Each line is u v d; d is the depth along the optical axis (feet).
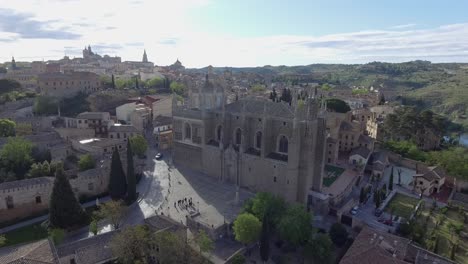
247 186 349.82
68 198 254.47
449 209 337.11
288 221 238.07
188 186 357.82
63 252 204.85
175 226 231.09
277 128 325.01
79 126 492.95
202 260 211.82
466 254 255.91
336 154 410.11
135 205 312.50
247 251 247.91
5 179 318.04
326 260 226.17
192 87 441.27
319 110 321.32
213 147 377.30
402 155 460.96
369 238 232.12
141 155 431.02
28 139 399.44
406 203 342.23
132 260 206.49
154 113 618.44
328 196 308.19
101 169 332.80
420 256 222.89
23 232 264.11
